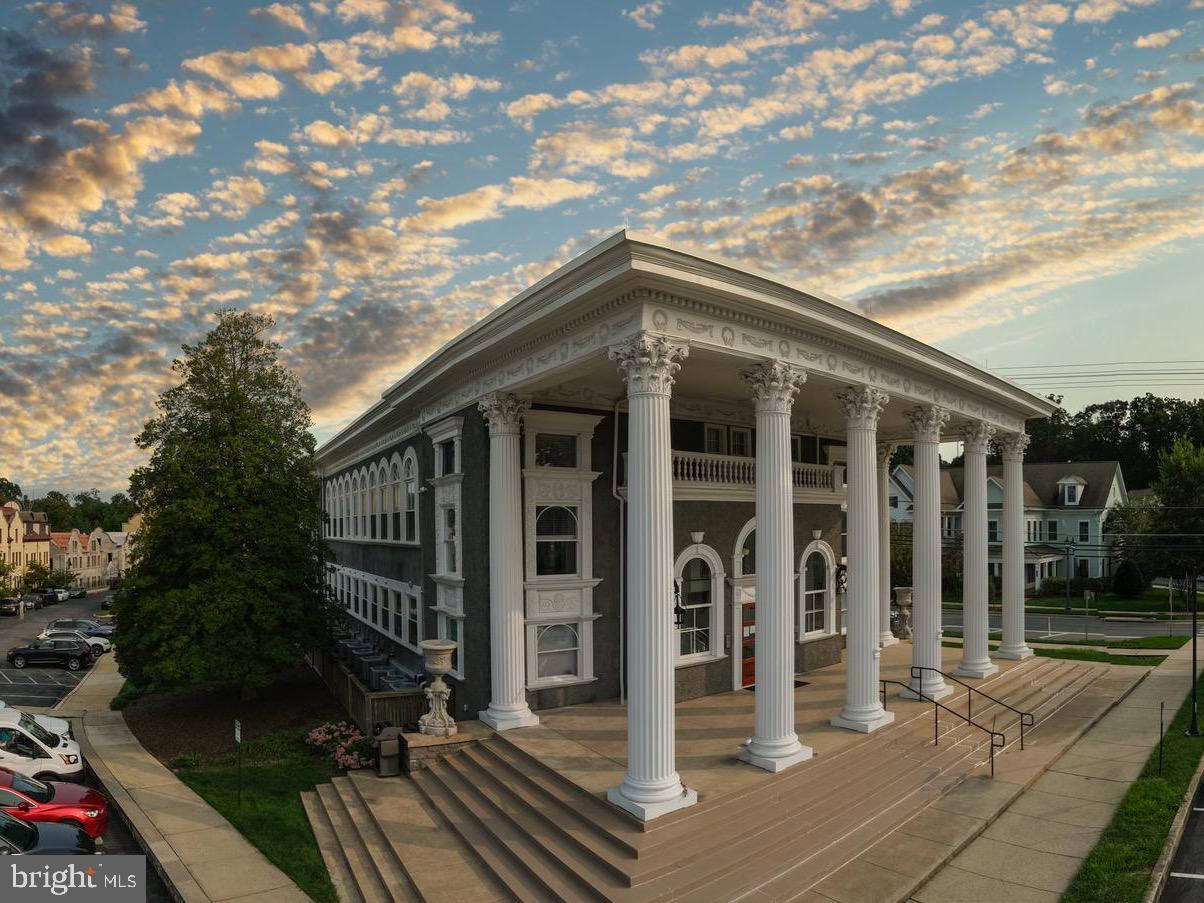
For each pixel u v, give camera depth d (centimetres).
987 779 1547
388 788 1603
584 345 1445
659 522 1261
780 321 1513
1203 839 1309
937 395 2105
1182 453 5809
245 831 1466
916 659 2017
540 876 1119
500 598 1773
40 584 8231
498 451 1803
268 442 2670
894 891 1092
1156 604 5312
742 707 1888
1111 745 1831
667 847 1125
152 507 2567
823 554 2488
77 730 2417
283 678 3139
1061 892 1108
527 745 1568
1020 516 2666
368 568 3316
